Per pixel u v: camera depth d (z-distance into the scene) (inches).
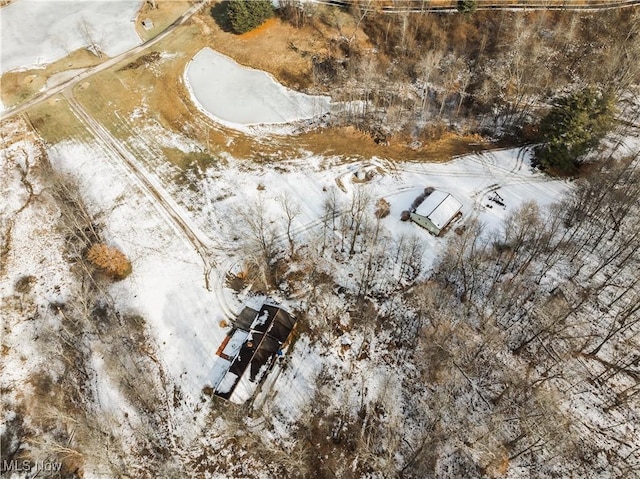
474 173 3245.6
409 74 3937.0
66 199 3004.4
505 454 2174.0
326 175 3240.7
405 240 2876.5
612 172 3014.3
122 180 3213.6
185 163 3316.9
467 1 4050.2
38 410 2342.5
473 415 2301.9
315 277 2760.8
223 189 3171.8
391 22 4195.4
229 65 4001.0
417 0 4308.6
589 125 3014.3
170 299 2669.8
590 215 2901.1
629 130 3474.4
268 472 2155.5
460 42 4084.6
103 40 4165.8
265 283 2706.7
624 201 2874.0
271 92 3809.1
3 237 2987.2
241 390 2310.5
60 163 3309.5
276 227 2970.0
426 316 2586.1
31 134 3486.7
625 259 2620.6
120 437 2245.3
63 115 3595.0
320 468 2164.1
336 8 4375.0
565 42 3991.1
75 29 4276.6
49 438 2255.2
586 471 2134.6
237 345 2477.9
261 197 3122.5
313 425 2272.4
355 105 3683.6
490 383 2389.3
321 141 3452.3
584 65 3882.9
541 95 3752.5
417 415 2310.5
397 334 2556.6
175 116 3602.4
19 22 4360.2
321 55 4040.4
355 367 2450.8
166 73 3902.6
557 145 3051.2
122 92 3747.5
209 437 2239.2
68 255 2883.9
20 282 2790.4
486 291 2667.3
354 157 3346.5
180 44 4146.2
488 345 2492.6
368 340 2536.9
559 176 3198.8
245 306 2637.8
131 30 4279.0
